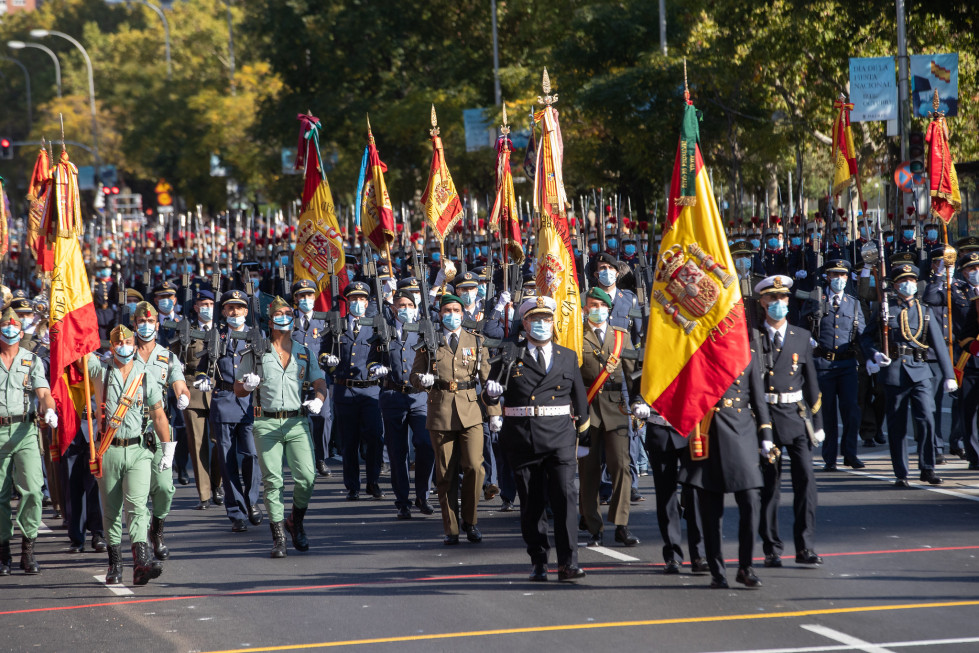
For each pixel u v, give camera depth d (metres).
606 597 19.64
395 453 27.81
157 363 22.59
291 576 22.17
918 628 17.27
